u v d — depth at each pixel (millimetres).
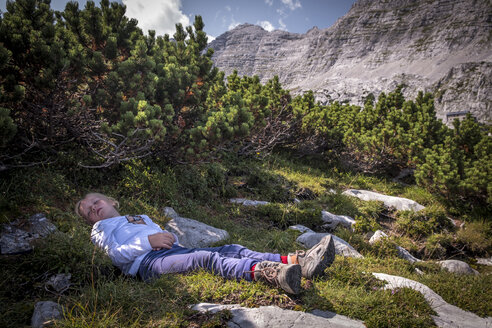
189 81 6383
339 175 12195
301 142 13055
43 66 4480
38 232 3432
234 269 2961
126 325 2260
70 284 2842
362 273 3771
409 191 11195
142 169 6125
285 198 8281
